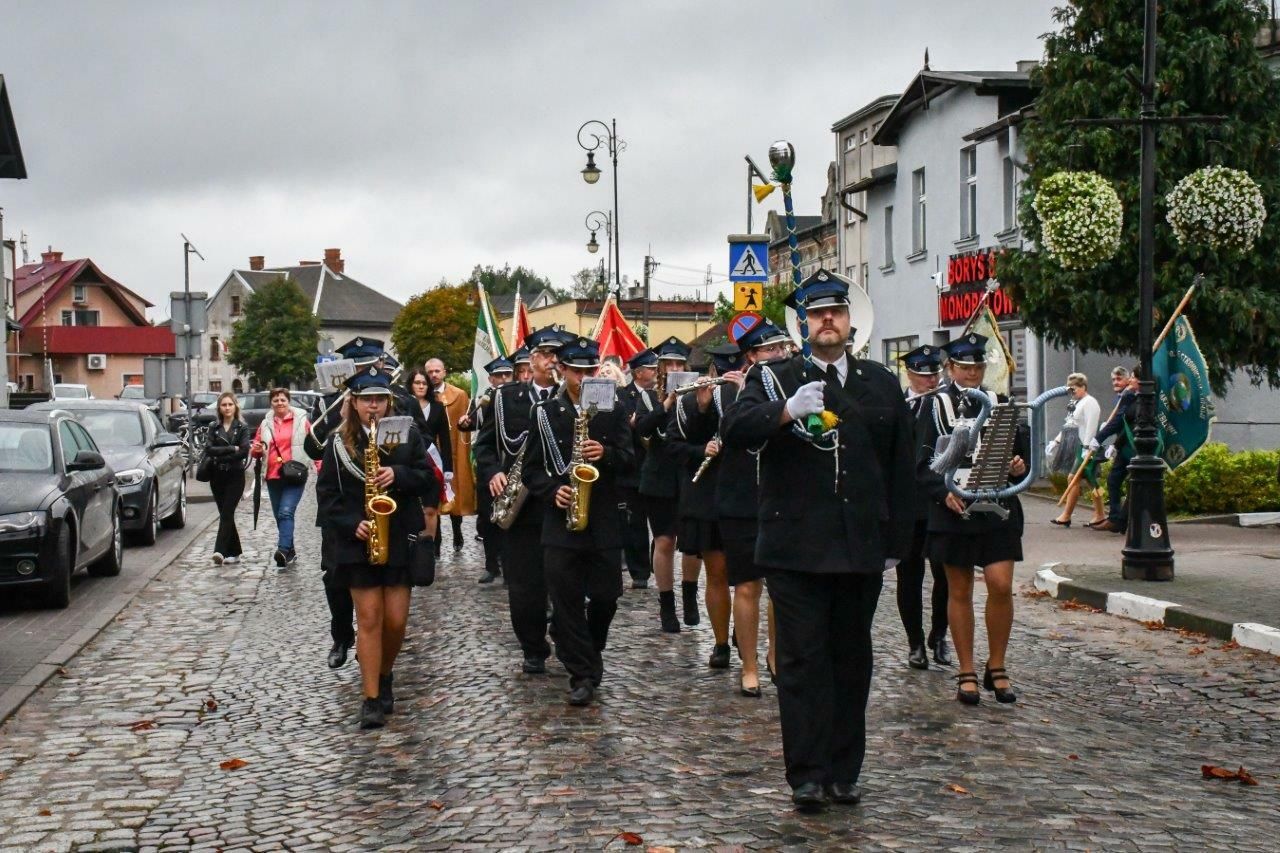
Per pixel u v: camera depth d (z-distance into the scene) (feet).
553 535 28.35
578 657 28.17
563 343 31.99
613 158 131.23
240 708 29.09
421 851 18.90
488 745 24.79
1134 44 72.74
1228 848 18.43
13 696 29.76
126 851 19.65
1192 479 65.16
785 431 20.44
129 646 36.91
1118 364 91.45
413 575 27.22
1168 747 24.63
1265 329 71.31
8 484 43.70
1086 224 54.08
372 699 26.86
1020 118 92.73
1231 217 52.80
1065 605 42.24
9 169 126.31
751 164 66.33
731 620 38.32
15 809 21.93
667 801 20.79
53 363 303.07
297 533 69.31
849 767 20.67
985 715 26.86
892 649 34.42
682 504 33.30
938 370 31.55
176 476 71.05
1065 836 18.85
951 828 19.24
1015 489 27.66
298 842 19.70
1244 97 71.87
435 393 52.95
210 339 389.80
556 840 19.04
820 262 171.83
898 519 20.86
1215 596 40.06
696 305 291.58
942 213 109.29
